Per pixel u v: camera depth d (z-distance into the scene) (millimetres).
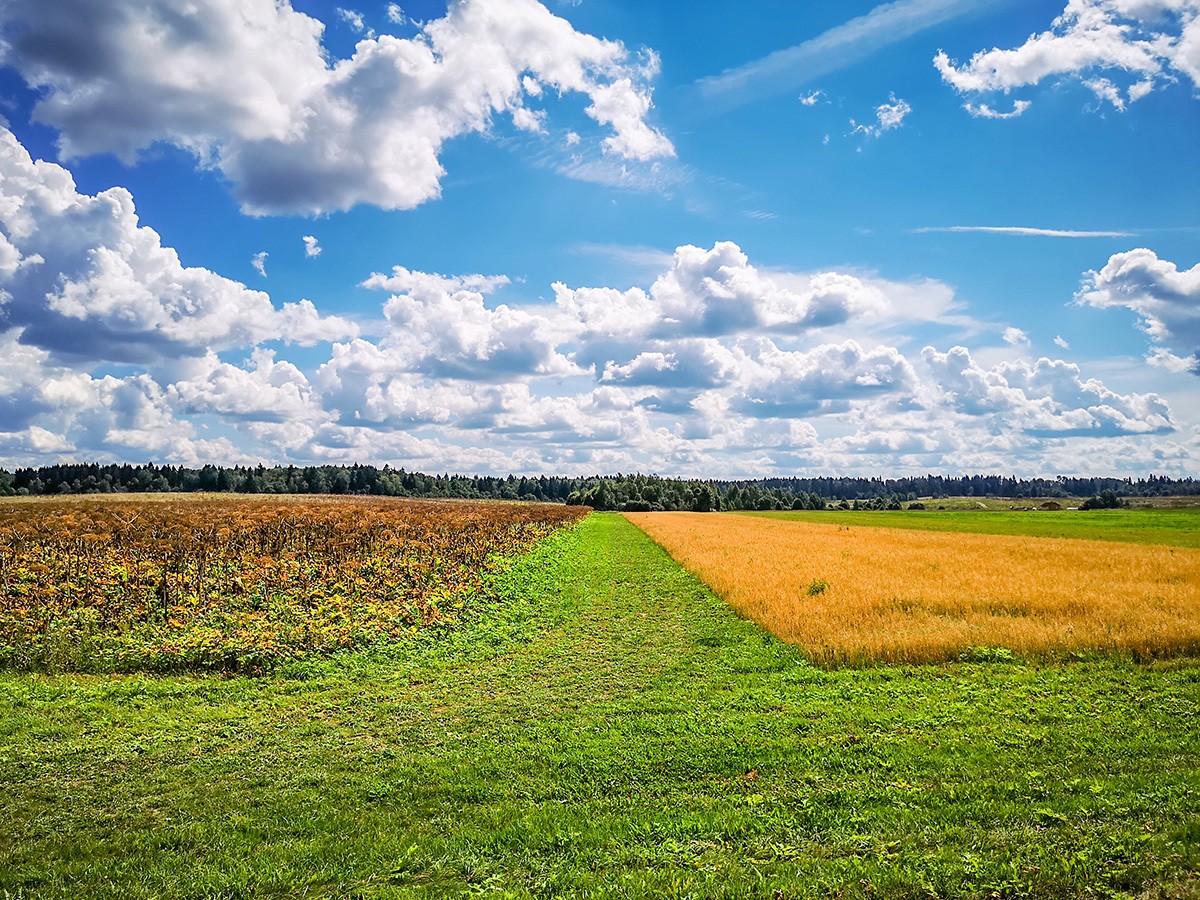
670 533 56406
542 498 199125
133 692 13414
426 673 15023
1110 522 79188
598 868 6727
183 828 7961
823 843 7004
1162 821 6879
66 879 6855
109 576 22078
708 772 9211
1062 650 15062
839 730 10641
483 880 6590
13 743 10820
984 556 34219
